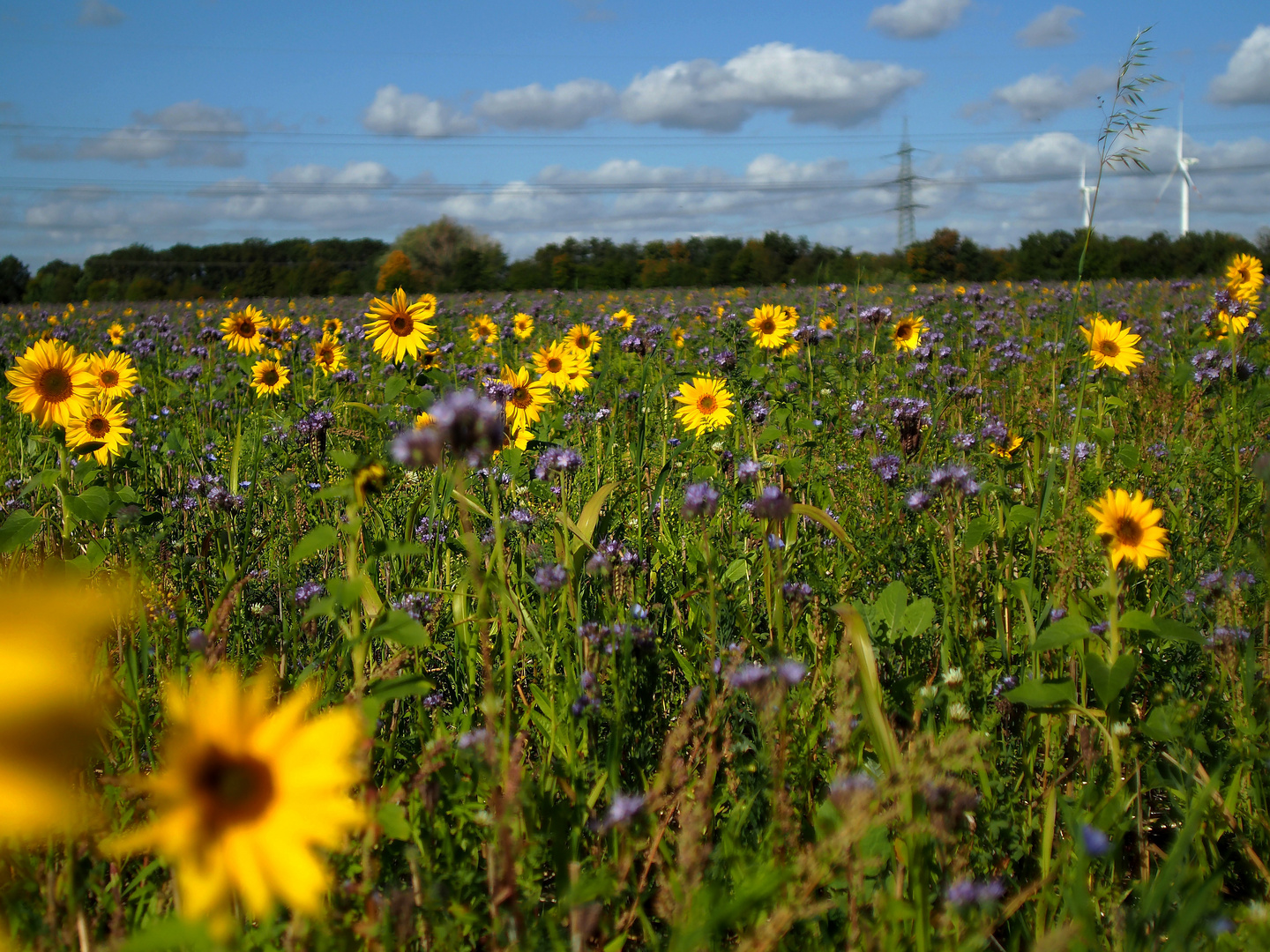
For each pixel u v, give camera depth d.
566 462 4.04
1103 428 5.18
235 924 1.71
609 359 10.62
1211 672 2.87
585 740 2.52
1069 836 2.27
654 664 2.77
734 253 38.91
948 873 1.92
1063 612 3.04
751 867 1.87
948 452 5.20
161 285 58.97
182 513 4.49
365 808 1.77
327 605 2.05
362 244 83.12
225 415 8.07
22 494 3.56
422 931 1.79
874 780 2.19
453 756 2.20
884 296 17.62
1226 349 7.47
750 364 7.66
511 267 41.38
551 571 2.98
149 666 2.95
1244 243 35.38
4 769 0.88
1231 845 2.37
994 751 2.52
